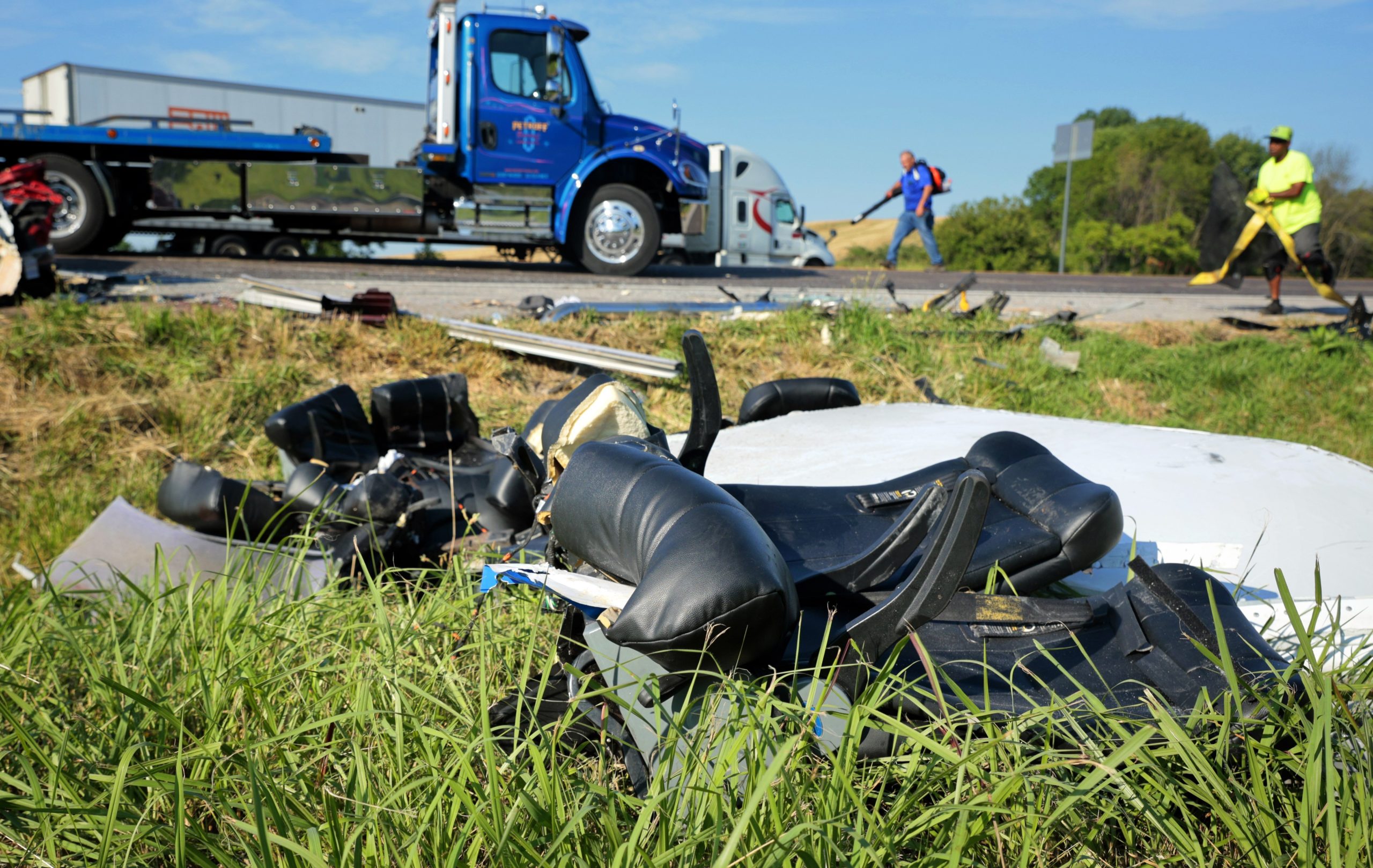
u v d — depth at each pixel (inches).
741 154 753.6
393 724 78.9
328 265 442.3
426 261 552.4
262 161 495.8
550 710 80.4
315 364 252.8
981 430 178.5
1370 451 261.9
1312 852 58.2
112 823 64.0
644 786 73.4
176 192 471.5
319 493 144.5
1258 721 66.5
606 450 78.1
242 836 70.7
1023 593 95.0
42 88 661.3
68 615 115.3
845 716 65.9
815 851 59.1
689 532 66.4
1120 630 81.9
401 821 68.0
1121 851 69.6
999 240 1863.9
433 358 268.7
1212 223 444.8
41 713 81.7
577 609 77.9
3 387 215.9
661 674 68.1
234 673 88.7
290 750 79.5
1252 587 114.0
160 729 82.8
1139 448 162.7
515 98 440.5
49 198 273.3
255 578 120.8
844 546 93.9
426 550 136.9
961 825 59.2
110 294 291.3
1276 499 138.0
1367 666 80.0
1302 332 400.2
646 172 477.1
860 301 344.5
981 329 339.6
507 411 245.4
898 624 66.7
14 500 186.9
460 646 95.5
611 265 459.5
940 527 66.4
